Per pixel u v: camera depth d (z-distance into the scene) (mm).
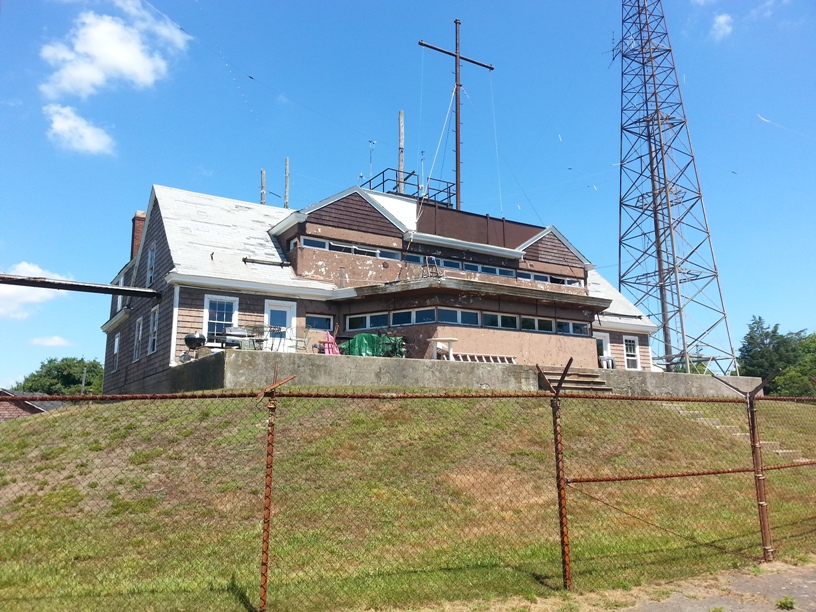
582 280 30172
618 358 29656
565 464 11445
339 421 12234
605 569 7254
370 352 19391
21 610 5836
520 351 21188
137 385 22672
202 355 17797
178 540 7949
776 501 11000
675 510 10047
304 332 21344
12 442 12422
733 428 15797
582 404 15000
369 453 10930
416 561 7371
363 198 24219
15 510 9234
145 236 24844
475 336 20453
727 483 11727
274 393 6125
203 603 6027
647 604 6227
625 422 14281
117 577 6801
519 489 10195
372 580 6719
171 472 10211
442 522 8773
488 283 20625
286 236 23469
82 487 9836
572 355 22328
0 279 19297
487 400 14234
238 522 8508
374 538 8109
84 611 5820
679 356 30594
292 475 9984
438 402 13734
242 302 20594
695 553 8008
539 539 8344
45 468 10750
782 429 16828
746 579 7035
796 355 56969
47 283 20000
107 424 12773
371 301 21703
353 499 9266
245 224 24266
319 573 6918
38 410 30062
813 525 9547
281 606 5957
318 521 8570
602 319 29031
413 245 25078
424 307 20578
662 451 12914
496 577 6895
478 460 11055
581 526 8977
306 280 22141
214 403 13336
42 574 6906
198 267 20250
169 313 20047
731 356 29719
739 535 8914
